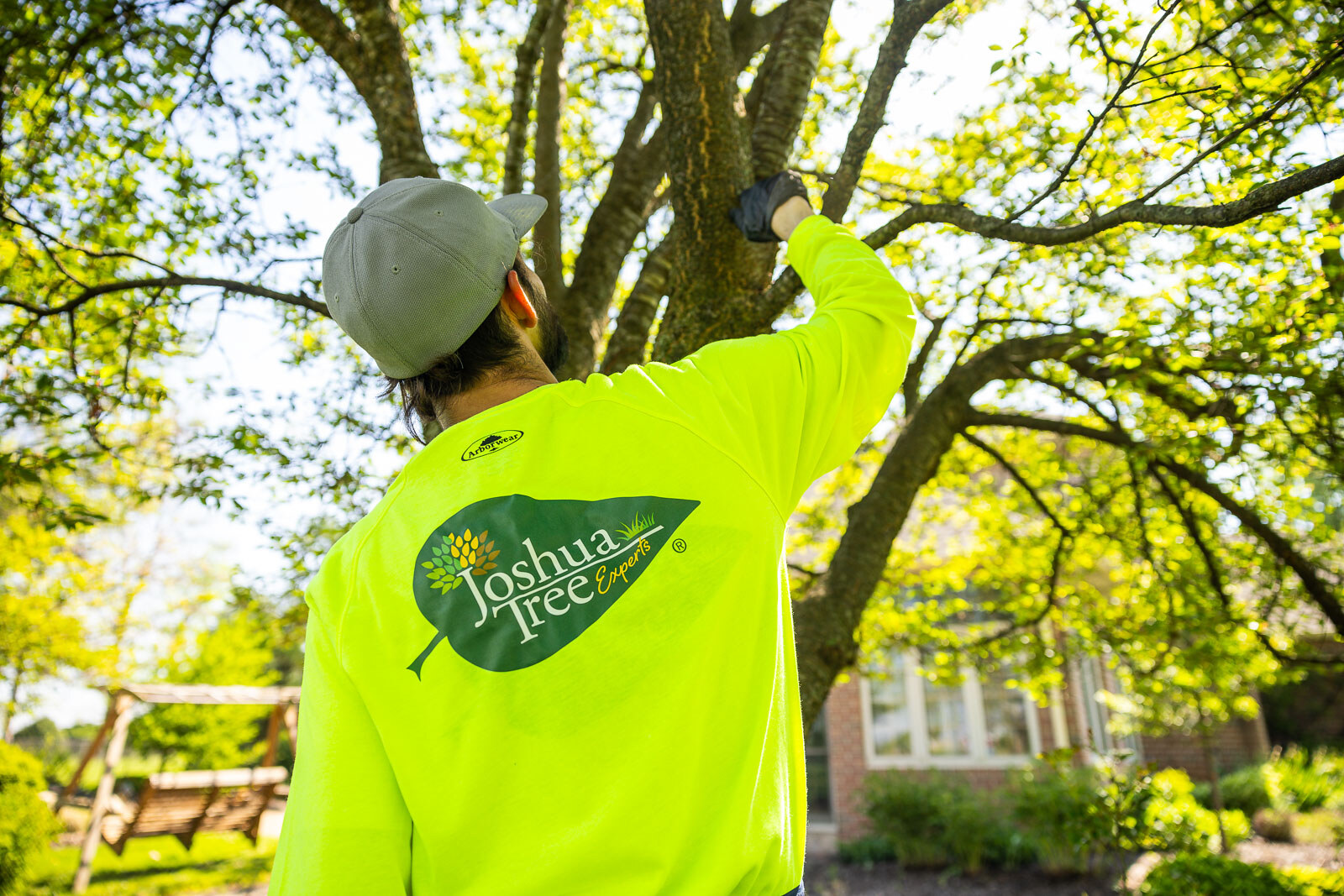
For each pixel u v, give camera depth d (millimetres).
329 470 4281
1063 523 5750
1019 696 11508
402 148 3564
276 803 17859
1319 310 2938
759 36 3863
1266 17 2145
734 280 2465
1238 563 4859
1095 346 3715
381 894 727
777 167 2650
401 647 803
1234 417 3502
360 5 3635
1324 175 1324
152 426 4297
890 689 11922
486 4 5230
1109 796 5457
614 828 712
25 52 3537
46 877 9219
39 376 3551
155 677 15805
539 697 756
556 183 3990
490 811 731
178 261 4070
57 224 3844
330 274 1025
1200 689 5301
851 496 6840
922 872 9977
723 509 824
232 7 3707
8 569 7250
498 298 1013
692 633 777
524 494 837
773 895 767
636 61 5934
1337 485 3719
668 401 878
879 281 1080
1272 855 9773
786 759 826
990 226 1904
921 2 2129
